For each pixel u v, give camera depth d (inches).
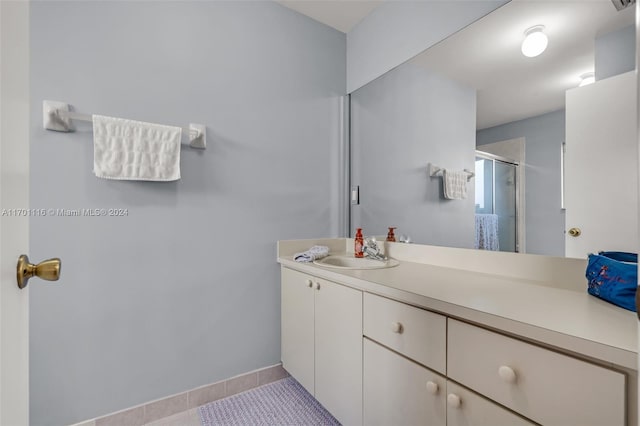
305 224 75.5
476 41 53.1
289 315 66.9
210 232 61.9
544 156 43.9
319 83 78.4
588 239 39.1
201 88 61.3
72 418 49.2
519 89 46.9
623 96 36.4
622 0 37.0
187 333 59.4
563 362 24.7
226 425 55.4
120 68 53.2
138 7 55.1
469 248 54.2
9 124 17.5
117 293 52.6
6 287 17.2
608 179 37.4
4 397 17.0
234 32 65.6
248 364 66.8
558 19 42.6
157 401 56.2
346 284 49.2
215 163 62.7
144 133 52.2
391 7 70.0
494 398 29.3
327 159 79.6
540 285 41.8
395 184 69.4
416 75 64.0
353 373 47.6
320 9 74.4
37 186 46.6
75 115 46.9
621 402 21.7
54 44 47.9
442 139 58.9
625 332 24.5
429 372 35.6
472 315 30.9
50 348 47.6
